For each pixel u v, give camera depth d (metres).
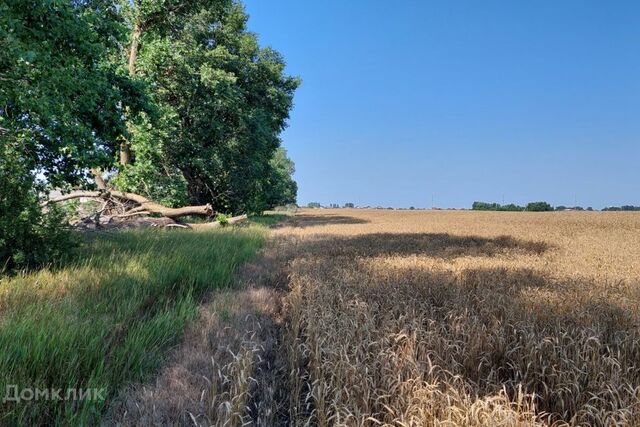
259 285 8.37
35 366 3.54
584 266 10.99
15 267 7.21
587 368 3.92
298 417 3.51
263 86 35.31
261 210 42.72
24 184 7.56
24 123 10.75
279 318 6.30
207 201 32.22
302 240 17.98
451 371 3.89
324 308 5.42
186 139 26.45
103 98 12.18
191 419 3.28
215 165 27.91
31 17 9.55
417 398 3.34
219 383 3.80
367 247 15.21
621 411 3.17
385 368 3.76
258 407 3.59
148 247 10.33
